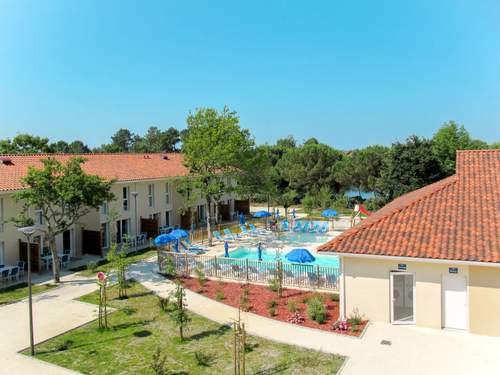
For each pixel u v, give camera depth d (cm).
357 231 1797
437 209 1816
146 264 2864
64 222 2505
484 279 1541
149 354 1460
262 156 3869
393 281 1681
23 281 2462
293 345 1508
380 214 2255
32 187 2330
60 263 2808
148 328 1708
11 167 2950
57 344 1569
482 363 1341
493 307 1538
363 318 1723
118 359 1427
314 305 1800
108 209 3375
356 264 1719
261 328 1675
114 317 1847
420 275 1634
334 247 1716
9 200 2619
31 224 2370
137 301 2067
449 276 1608
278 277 2175
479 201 1808
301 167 6234
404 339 1538
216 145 3425
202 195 3456
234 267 2403
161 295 2153
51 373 1334
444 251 1545
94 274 2623
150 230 3734
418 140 4631
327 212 4025
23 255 2664
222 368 1343
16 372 1345
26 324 1778
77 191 2311
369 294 1709
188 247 3278
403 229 1734
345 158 6488
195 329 1686
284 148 8131
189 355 1448
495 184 1908
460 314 1609
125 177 3594
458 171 2097
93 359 1431
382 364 1348
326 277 2152
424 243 1617
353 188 6256
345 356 1411
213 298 2077
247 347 1495
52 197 2347
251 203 6681
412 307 1675
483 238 1570
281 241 3616
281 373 1302
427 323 1639
